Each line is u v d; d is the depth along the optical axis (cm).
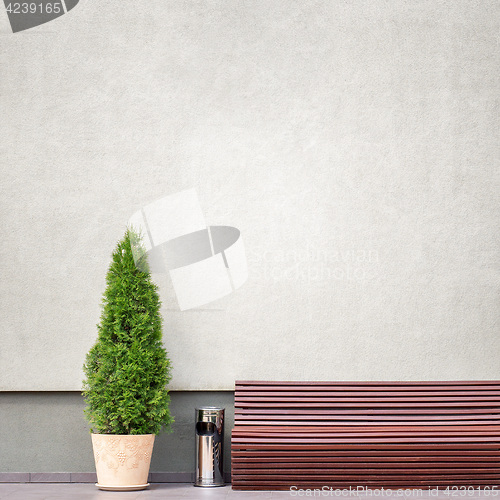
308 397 761
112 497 653
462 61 822
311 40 824
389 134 814
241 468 692
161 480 770
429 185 807
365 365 785
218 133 816
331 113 816
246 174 811
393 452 683
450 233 802
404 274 796
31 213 809
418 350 786
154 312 727
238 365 787
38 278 801
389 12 825
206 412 736
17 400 790
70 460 779
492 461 686
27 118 819
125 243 733
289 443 685
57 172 813
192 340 791
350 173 809
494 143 812
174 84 822
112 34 826
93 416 703
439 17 824
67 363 789
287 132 815
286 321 792
